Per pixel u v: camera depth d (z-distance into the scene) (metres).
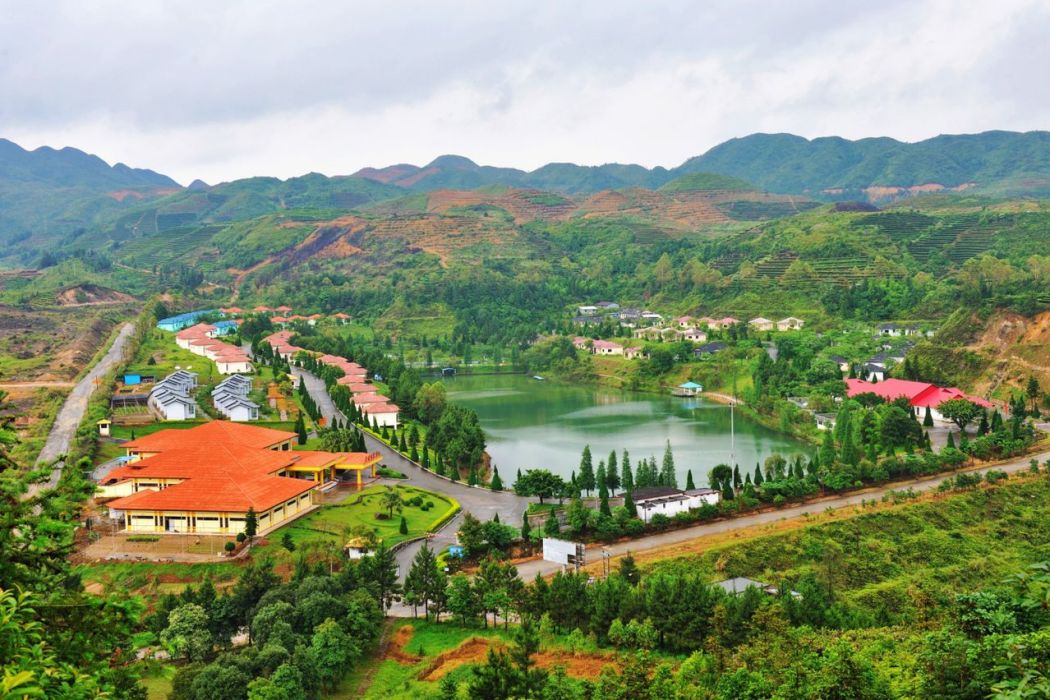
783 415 190.62
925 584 97.19
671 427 199.12
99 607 26.95
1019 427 150.00
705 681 63.84
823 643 66.19
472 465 146.62
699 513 118.12
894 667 59.22
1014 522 116.62
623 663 63.94
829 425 177.12
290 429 167.50
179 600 85.25
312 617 79.19
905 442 151.50
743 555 105.06
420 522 119.00
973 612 45.78
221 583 98.12
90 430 151.50
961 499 121.56
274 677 68.75
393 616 92.06
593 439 185.88
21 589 25.09
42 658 22.75
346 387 196.88
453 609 86.88
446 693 65.88
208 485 115.25
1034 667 31.38
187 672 70.12
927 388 185.38
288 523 113.88
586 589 86.44
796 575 101.31
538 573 89.06
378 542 104.56
